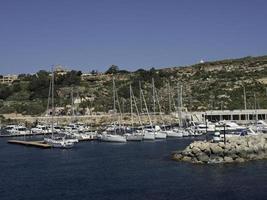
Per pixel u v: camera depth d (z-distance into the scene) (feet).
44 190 205.77
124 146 380.17
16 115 655.35
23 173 252.21
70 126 531.91
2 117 638.94
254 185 201.36
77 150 361.10
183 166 257.14
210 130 450.71
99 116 596.29
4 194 199.93
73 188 208.13
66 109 652.07
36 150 370.12
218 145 271.49
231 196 183.73
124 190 200.64
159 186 206.28
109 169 257.55
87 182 221.05
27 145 410.11
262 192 188.24
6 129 552.82
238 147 270.67
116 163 279.49
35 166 278.46
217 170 240.12
